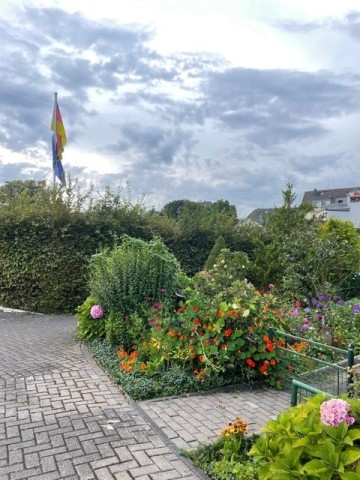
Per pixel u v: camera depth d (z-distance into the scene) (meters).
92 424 4.12
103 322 7.41
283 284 9.45
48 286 11.41
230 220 15.16
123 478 3.20
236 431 3.66
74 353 6.89
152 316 6.43
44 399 4.79
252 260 14.36
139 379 5.26
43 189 12.26
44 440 3.79
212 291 7.06
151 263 7.26
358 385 2.93
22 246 11.39
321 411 2.33
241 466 3.21
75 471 3.29
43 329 9.17
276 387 5.42
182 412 4.52
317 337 6.72
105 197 12.45
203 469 3.33
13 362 6.34
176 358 5.59
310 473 2.12
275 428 2.60
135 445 3.71
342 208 53.88
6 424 4.11
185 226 14.00
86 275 11.04
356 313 8.34
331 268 9.64
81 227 11.68
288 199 13.23
